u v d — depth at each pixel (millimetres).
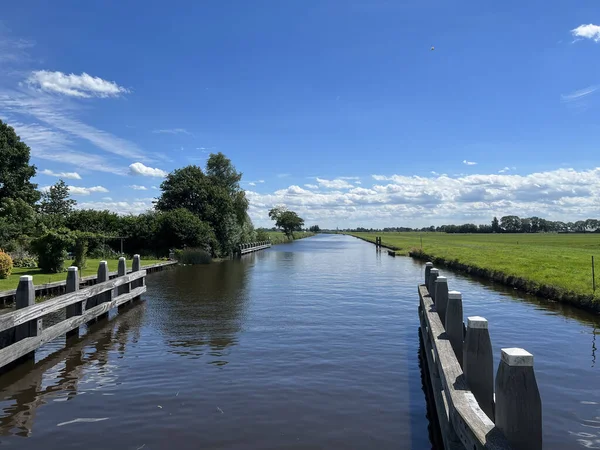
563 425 4941
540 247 44250
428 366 6719
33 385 6227
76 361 7395
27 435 4695
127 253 33594
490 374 3705
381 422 5012
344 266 27734
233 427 4859
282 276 21422
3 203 30266
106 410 5336
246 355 7676
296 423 4973
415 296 14617
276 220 99188
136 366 7078
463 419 3047
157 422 4992
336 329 9672
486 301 13594
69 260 25141
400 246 51156
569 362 7301
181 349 8086
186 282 18828
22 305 7176
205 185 40188
